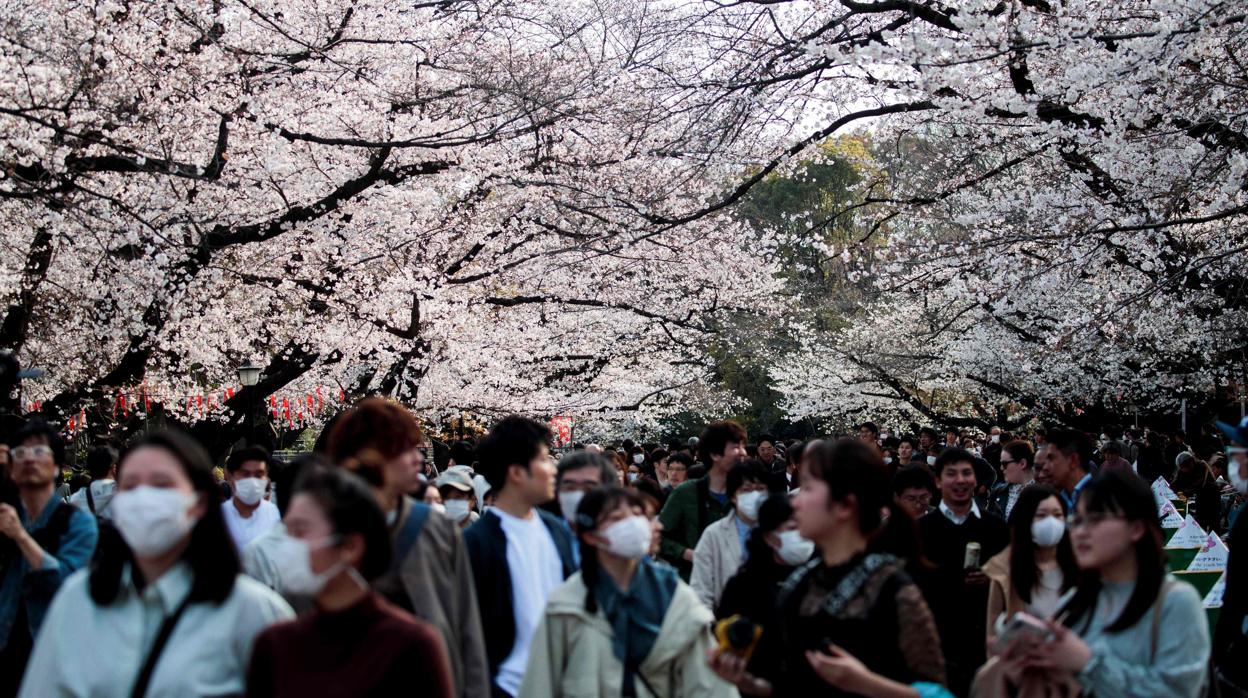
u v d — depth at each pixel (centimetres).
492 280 2155
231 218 1599
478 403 2441
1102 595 420
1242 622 547
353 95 1573
